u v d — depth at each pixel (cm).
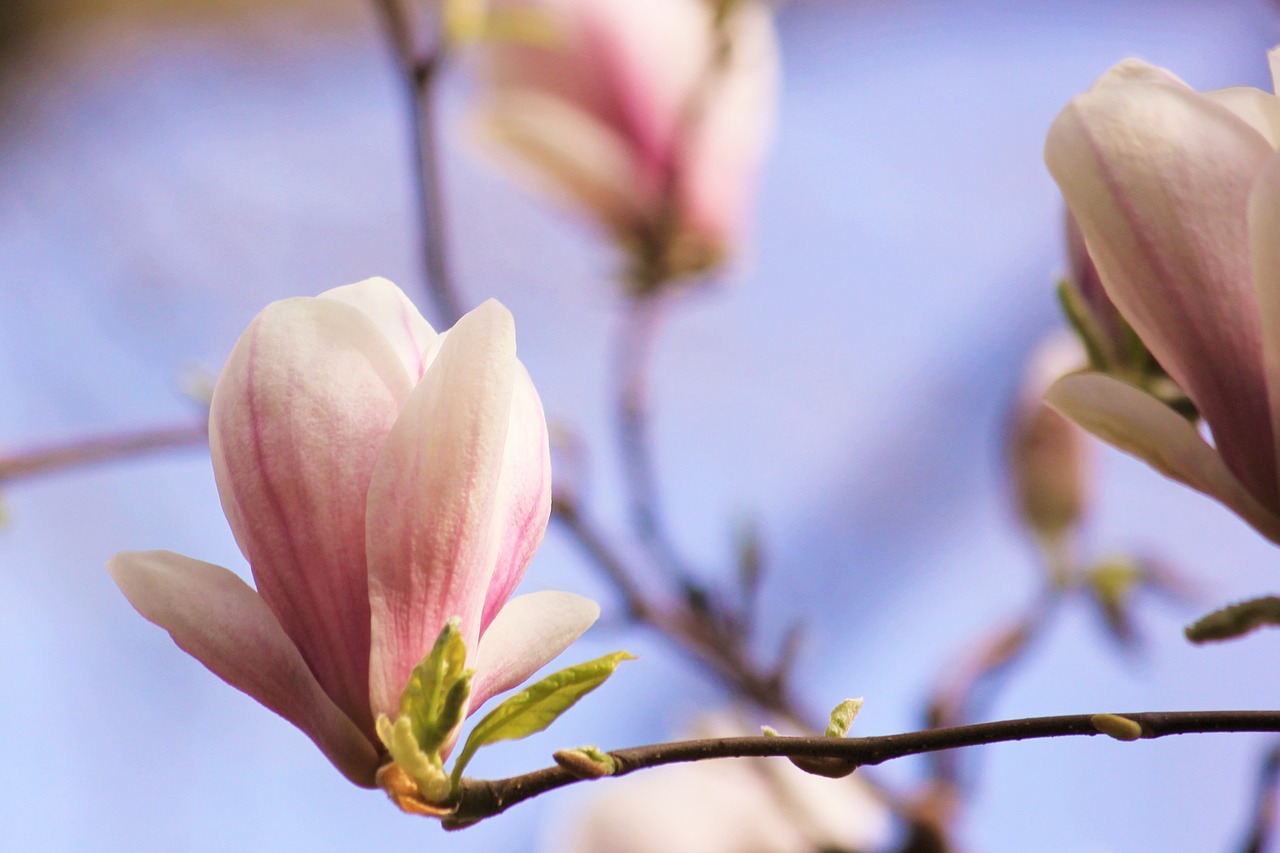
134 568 100
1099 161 100
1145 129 100
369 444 100
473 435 99
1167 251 100
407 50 137
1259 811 110
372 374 100
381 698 100
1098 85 101
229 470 100
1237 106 101
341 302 100
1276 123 101
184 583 100
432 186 135
